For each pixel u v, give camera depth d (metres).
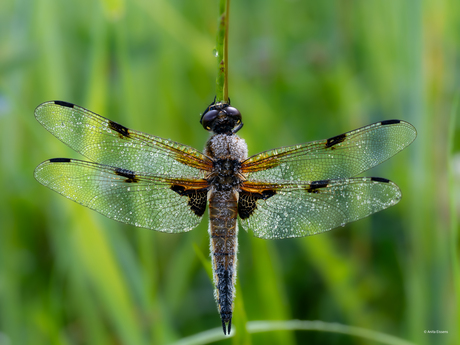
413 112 0.46
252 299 0.45
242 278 0.46
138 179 0.44
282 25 0.52
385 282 0.47
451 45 0.48
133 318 0.45
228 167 0.44
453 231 0.43
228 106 0.45
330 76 0.50
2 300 0.45
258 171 0.44
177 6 0.50
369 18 0.50
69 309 0.46
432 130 0.46
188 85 0.51
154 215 0.44
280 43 0.51
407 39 0.46
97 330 0.45
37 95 0.47
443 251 0.45
